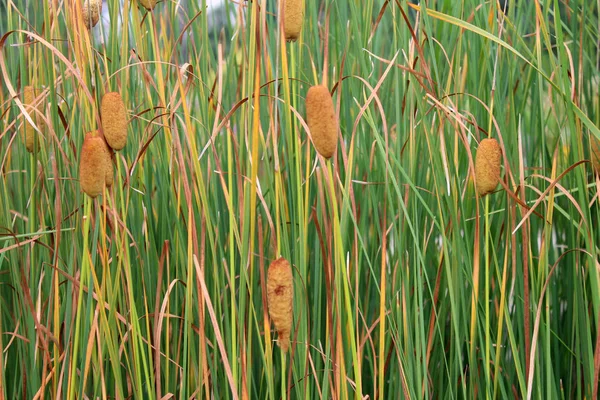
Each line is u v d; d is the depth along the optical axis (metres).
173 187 1.04
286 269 0.85
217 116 0.98
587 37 1.25
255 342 1.12
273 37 1.18
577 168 0.98
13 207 1.21
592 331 1.15
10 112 1.18
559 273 1.22
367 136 1.11
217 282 1.00
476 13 1.08
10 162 1.21
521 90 1.19
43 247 1.08
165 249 1.03
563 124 1.13
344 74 1.12
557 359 1.13
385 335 1.10
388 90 1.13
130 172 0.99
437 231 1.15
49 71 1.04
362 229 1.07
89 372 1.12
